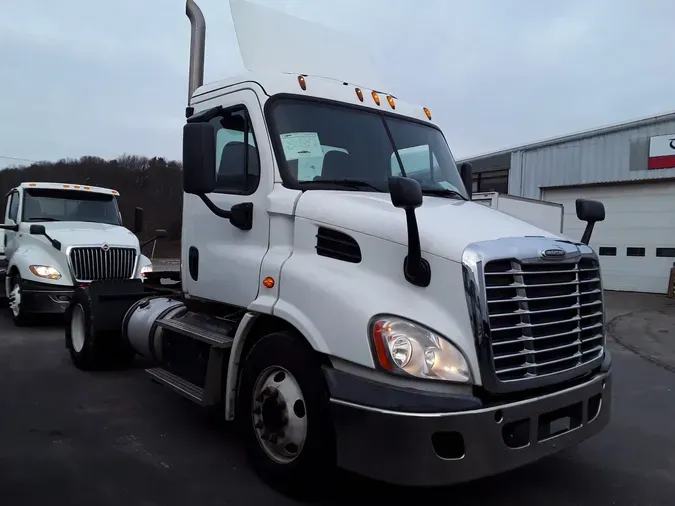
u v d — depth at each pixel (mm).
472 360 3000
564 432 3379
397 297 3160
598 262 3775
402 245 3227
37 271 9547
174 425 5000
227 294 4234
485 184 21734
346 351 3146
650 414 5852
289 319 3494
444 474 2912
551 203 16891
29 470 4012
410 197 3008
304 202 3746
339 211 3555
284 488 3627
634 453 4703
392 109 4691
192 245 4754
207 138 3805
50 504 3510
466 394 3012
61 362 7309
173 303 5613
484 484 4004
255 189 4074
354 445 3082
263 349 3730
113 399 5727
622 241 17922
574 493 3904
